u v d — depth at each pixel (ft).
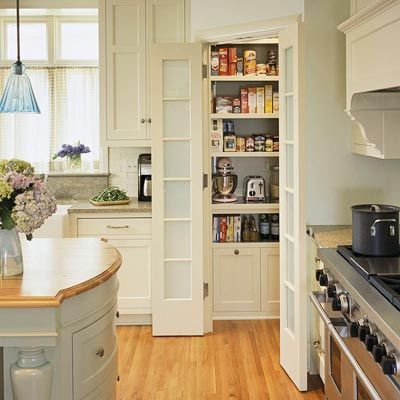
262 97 16.69
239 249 16.48
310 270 12.36
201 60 14.97
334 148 12.73
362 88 10.33
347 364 8.30
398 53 8.55
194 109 15.06
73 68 19.08
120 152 17.90
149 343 14.75
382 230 9.32
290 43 12.01
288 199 12.76
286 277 12.91
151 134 15.16
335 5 12.54
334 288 8.83
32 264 9.30
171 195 15.42
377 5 9.13
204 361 13.51
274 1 12.99
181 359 13.65
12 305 7.50
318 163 12.75
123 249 15.67
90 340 8.46
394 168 12.73
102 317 8.76
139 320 16.17
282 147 12.79
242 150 16.84
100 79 16.17
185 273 15.48
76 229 15.60
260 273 16.57
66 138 19.15
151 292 15.60
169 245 15.48
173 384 12.25
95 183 17.93
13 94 13.00
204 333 15.43
